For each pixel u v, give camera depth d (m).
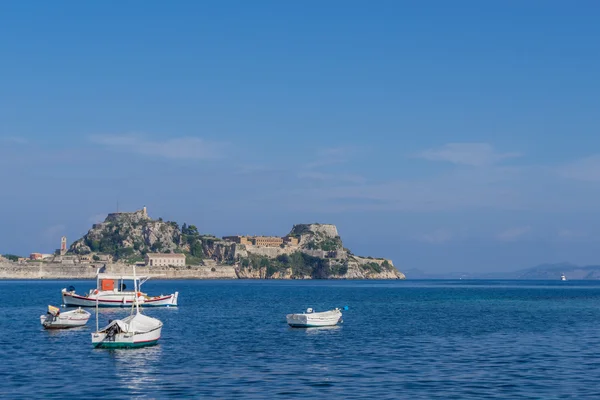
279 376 55.88
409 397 47.94
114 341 71.81
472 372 57.75
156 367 60.28
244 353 69.44
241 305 161.12
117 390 50.31
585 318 117.94
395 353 69.62
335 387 51.34
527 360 64.38
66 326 94.44
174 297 154.75
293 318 98.25
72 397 48.00
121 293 146.12
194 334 88.06
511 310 143.12
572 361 63.69
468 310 143.25
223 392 49.56
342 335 87.62
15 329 93.50
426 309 147.25
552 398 47.59
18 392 49.59
